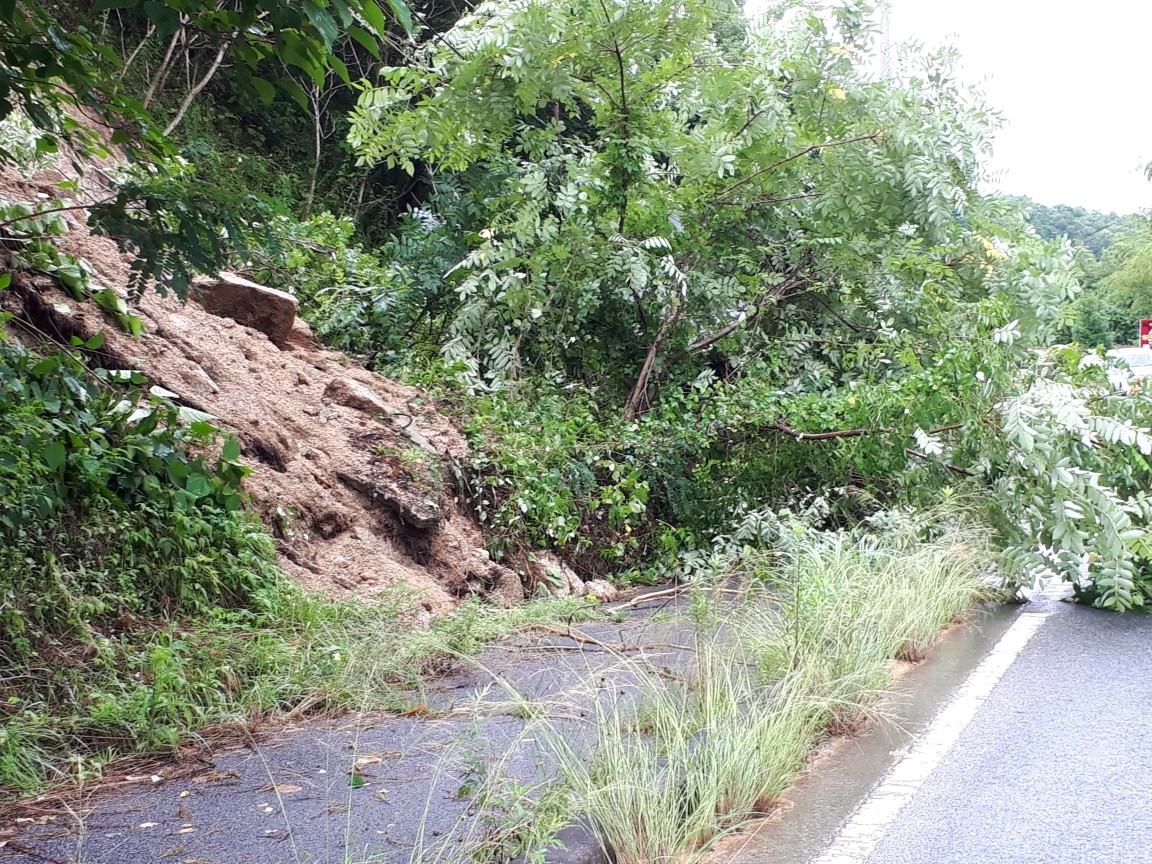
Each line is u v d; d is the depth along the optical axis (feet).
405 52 36.19
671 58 35.12
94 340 21.06
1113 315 149.79
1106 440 26.12
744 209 38.96
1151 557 24.81
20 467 17.49
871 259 39.06
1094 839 12.03
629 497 32.30
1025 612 26.08
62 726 14.58
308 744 14.93
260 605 19.61
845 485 32.30
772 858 11.90
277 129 57.88
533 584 27.40
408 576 23.86
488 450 29.55
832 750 15.94
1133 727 16.26
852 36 37.09
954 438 28.78
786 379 37.63
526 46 33.09
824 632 18.97
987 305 28.25
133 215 14.76
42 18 12.64
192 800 12.70
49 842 11.42
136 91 46.50
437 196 43.39
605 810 11.72
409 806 12.26
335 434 26.53
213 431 19.89
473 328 36.19
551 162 38.32
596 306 36.17
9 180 26.48
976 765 14.80
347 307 35.73
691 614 20.83
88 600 17.13
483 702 16.63
